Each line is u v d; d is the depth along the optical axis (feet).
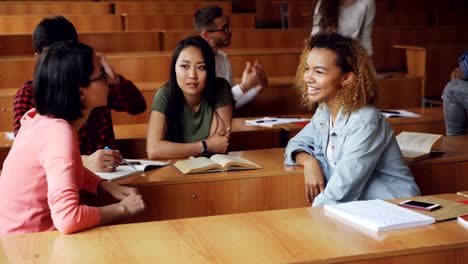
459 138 10.04
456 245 5.04
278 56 17.07
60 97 5.92
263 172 7.89
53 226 6.06
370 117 7.34
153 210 7.58
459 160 8.61
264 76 13.42
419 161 8.41
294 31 20.62
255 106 14.55
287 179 7.97
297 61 17.20
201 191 7.70
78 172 5.84
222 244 5.07
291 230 5.39
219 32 13.80
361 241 5.10
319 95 7.48
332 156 7.77
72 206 5.44
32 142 5.92
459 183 8.66
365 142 7.23
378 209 5.82
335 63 7.31
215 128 9.20
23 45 17.16
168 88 9.09
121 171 7.77
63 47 6.06
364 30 14.17
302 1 28.71
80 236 5.34
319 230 5.37
